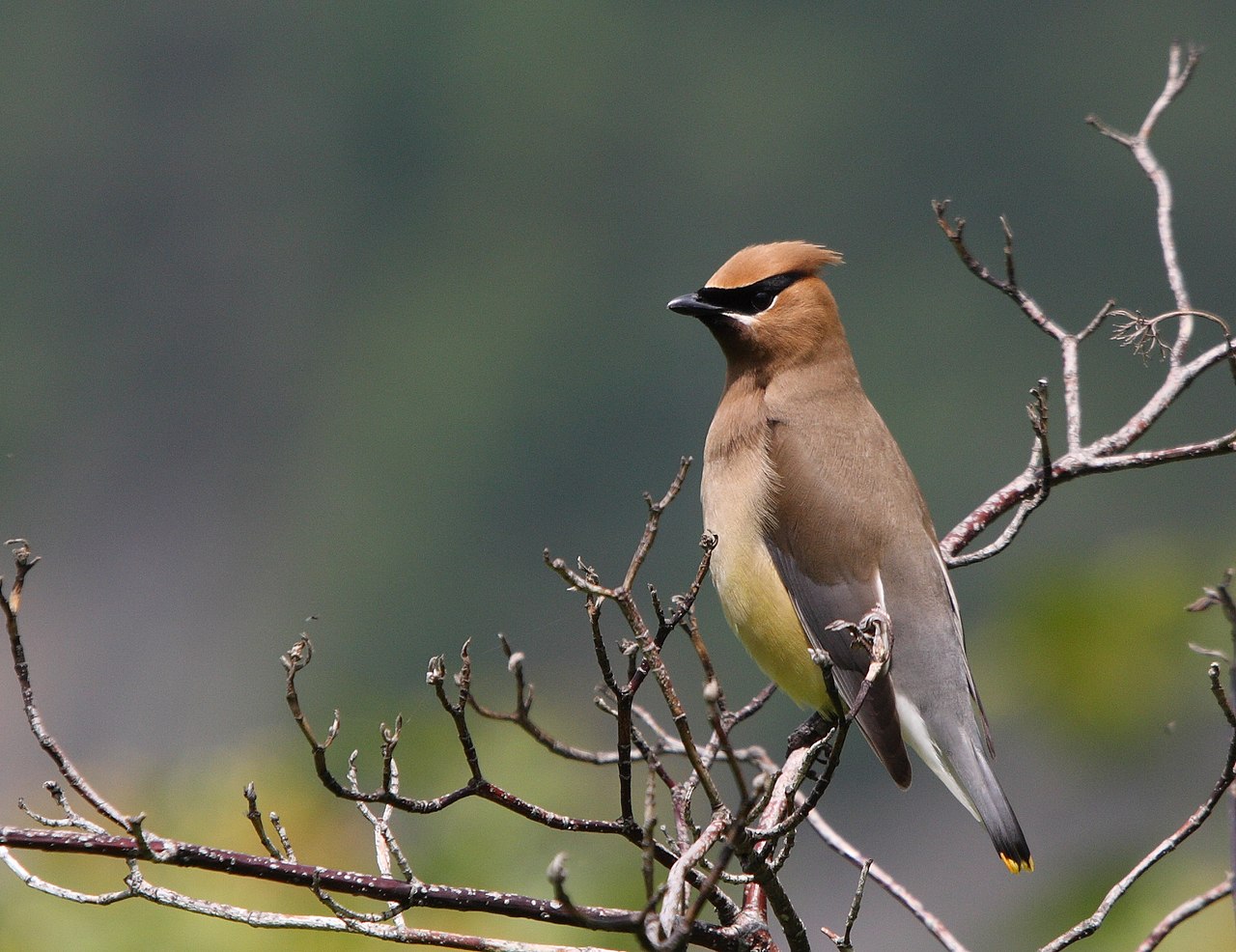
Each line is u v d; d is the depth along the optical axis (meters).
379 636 34.72
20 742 20.52
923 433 35.88
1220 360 6.30
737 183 43.06
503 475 37.09
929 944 19.19
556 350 39.84
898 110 42.25
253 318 42.56
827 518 6.28
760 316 6.62
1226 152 39.06
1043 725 7.55
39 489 37.56
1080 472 6.27
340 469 38.34
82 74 43.66
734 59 44.06
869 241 41.31
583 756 4.27
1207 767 7.69
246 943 5.89
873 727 6.04
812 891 20.28
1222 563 7.47
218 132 44.28
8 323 41.41
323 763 4.03
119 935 5.88
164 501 37.62
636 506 36.84
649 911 3.67
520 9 45.03
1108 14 41.53
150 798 6.46
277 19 44.78
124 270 42.81
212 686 32.81
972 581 23.61
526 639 34.34
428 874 6.25
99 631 33.47
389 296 42.69
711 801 4.02
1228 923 6.59
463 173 43.97
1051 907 6.93
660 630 4.08
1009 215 39.62
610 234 42.56
